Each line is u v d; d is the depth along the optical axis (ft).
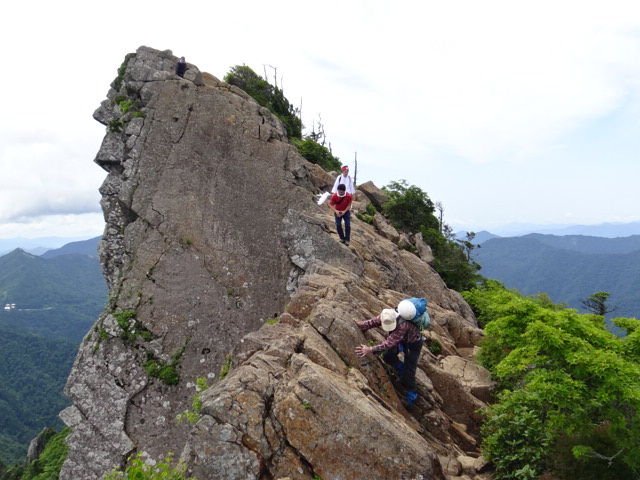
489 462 25.86
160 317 53.36
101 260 59.00
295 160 66.23
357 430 19.13
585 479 23.38
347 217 51.39
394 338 25.84
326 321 27.27
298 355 23.07
